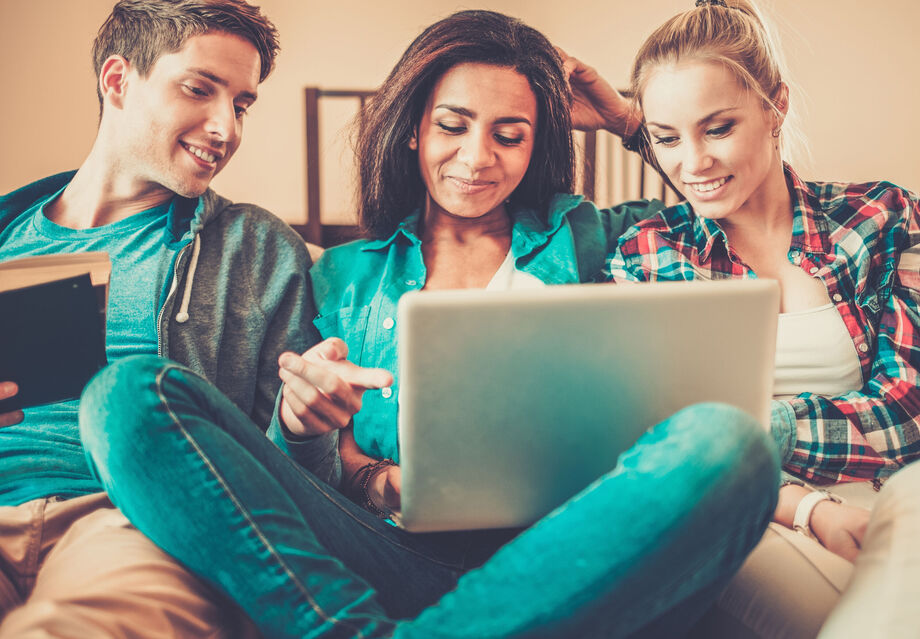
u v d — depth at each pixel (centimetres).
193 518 92
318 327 148
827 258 139
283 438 121
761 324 94
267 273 148
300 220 499
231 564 91
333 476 128
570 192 162
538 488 96
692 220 149
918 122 460
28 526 110
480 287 148
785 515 117
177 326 137
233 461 94
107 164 144
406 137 149
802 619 102
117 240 142
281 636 90
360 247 155
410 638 82
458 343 90
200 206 144
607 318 91
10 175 437
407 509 96
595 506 81
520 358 91
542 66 144
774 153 140
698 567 83
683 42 132
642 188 377
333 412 111
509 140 142
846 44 454
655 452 82
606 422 94
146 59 138
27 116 432
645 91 137
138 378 94
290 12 480
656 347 92
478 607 81
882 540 91
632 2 459
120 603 88
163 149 139
